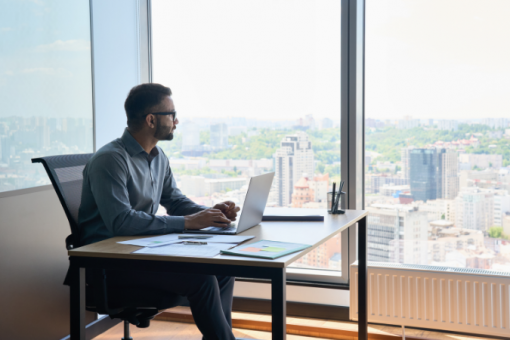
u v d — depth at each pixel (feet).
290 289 10.17
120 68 10.29
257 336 9.53
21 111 7.85
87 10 9.30
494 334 8.47
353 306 9.35
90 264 5.17
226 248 5.18
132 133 6.81
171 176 7.91
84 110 9.24
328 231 6.23
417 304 8.95
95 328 9.43
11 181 7.64
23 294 7.82
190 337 9.48
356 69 9.74
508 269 9.18
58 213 8.57
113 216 6.01
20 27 7.84
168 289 5.90
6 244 7.50
